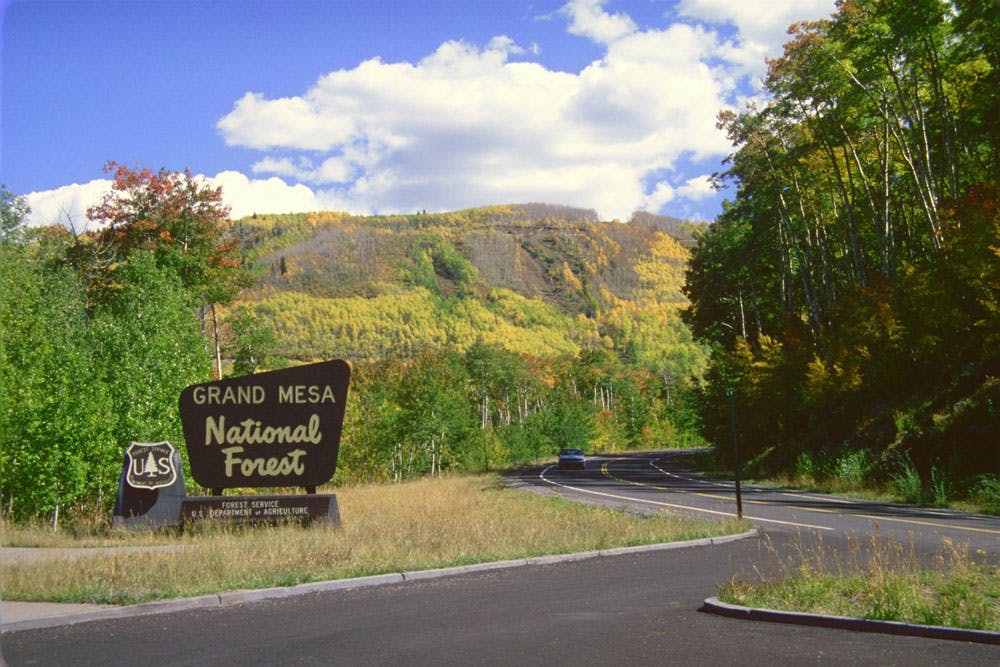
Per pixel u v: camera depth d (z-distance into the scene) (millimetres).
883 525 21094
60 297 43781
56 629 10641
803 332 51938
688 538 19328
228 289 54406
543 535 19578
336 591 13438
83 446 25719
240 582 13469
